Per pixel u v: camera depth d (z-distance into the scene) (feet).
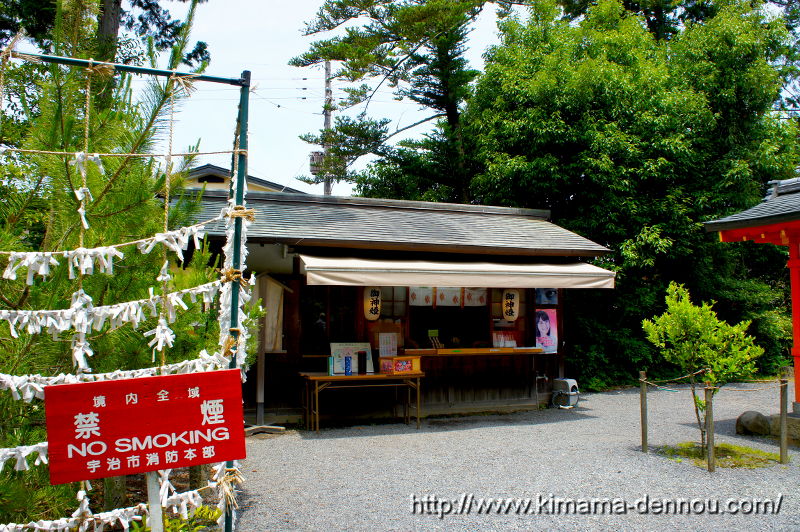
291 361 28.43
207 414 9.67
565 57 41.63
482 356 32.24
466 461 21.43
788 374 46.11
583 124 39.81
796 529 14.94
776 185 26.61
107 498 13.97
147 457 9.29
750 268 50.47
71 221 11.30
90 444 9.00
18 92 12.71
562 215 43.42
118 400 9.21
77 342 10.01
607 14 47.29
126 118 12.58
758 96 42.52
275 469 20.40
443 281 26.17
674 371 43.80
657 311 42.93
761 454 21.95
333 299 29.60
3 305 11.00
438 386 31.22
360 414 29.53
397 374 27.43
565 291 42.39
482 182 46.96
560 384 33.53
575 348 40.88
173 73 11.42
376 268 25.14
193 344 13.99
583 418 30.14
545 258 33.14
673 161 40.75
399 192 60.80
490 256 31.73
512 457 21.99
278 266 29.07
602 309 43.01
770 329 45.11
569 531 14.82
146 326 12.78
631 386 41.52
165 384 9.50
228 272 11.52
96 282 11.74
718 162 42.19
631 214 39.63
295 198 32.45
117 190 11.79
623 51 43.27
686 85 42.75
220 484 11.19
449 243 28.94
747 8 45.75
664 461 21.18
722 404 33.86
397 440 24.99
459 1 55.62
